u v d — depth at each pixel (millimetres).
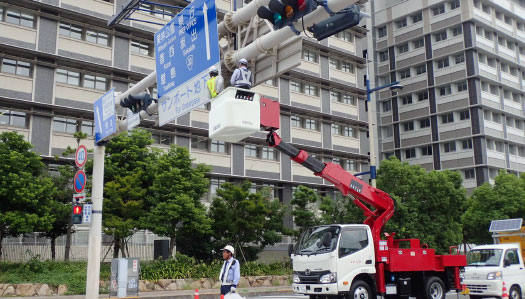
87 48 28500
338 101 41406
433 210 27688
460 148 50438
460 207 29156
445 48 52000
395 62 56219
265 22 9773
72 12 27734
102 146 15398
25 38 26438
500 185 34188
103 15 29062
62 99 27359
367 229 14039
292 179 37125
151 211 21719
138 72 29984
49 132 26703
